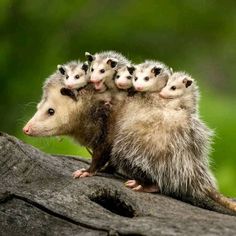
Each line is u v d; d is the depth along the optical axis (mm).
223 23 27656
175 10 27219
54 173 10305
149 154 10516
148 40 27125
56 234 8914
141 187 10258
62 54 26062
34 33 25703
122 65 11234
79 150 18219
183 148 10500
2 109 23891
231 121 22703
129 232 8633
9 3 25547
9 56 24938
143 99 10758
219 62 28578
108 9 27359
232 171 20672
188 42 27375
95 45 26656
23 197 9320
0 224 9102
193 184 10555
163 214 9422
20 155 10211
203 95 24062
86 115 10953
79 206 9320
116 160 10750
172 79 10719
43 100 11109
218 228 8789
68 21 26688
